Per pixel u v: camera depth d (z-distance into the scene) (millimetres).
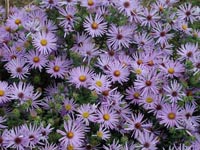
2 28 727
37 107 640
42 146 609
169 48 735
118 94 656
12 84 684
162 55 720
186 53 706
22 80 671
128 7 715
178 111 648
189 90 669
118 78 665
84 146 624
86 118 622
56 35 712
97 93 636
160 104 654
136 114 672
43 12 729
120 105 648
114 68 669
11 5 1018
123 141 618
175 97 652
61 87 651
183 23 743
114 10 706
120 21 705
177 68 677
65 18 703
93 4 707
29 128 607
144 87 661
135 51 721
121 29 705
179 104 652
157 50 723
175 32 746
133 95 662
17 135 594
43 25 710
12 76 679
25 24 710
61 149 608
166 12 741
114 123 632
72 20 701
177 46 743
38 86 697
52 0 714
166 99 652
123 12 712
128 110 652
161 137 649
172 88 657
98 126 630
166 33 732
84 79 649
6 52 693
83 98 647
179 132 638
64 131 618
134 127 640
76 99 634
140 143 627
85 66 674
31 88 651
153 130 651
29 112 636
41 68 671
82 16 706
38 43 682
